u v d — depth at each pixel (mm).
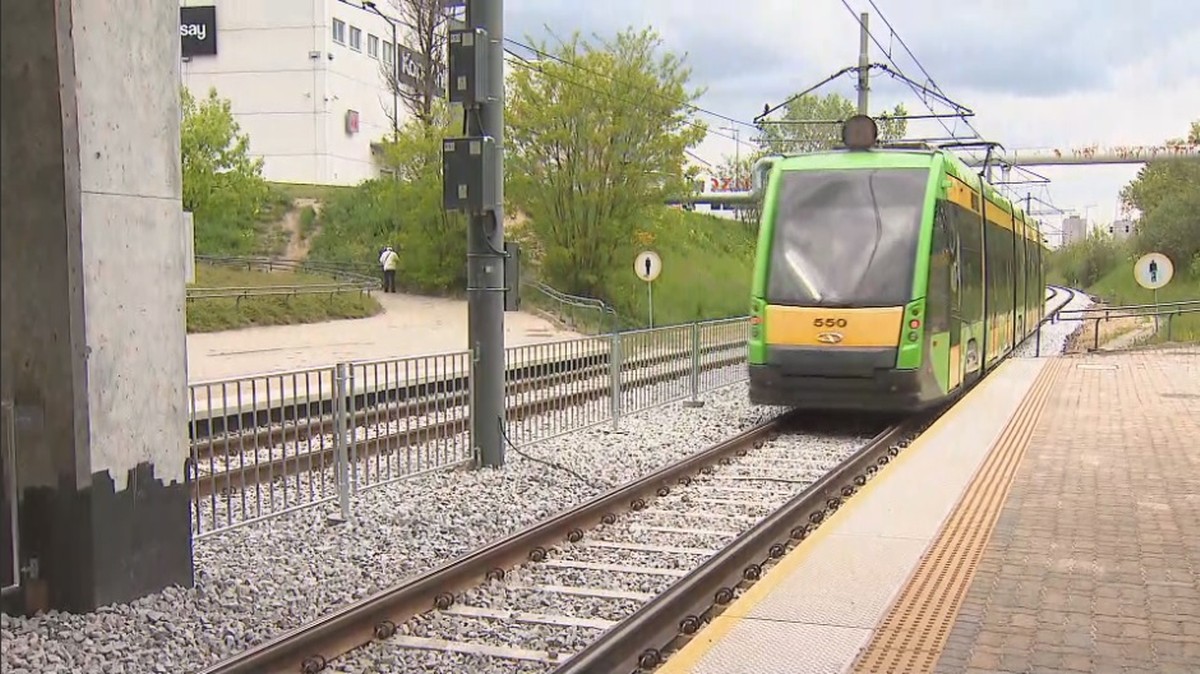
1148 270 25578
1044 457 10992
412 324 31391
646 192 36969
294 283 36000
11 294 6453
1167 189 58312
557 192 36469
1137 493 9180
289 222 45812
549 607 6938
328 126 57000
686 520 9422
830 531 7723
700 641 5402
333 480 9414
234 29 57031
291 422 10234
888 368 13797
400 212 40094
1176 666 5105
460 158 11234
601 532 8953
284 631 6359
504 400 11719
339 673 5766
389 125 62625
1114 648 5344
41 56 6289
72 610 6477
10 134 6395
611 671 5598
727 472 11758
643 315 37844
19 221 6418
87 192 6453
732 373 19891
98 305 6527
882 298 13961
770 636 5465
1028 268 29312
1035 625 5684
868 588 6312
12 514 6453
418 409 10602
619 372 15102
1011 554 7121
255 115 57156
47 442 6445
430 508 9609
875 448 12680
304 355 23172
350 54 59250
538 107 35812
